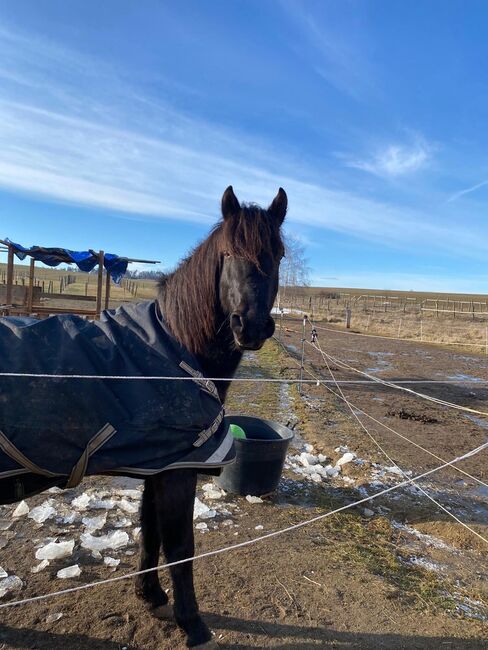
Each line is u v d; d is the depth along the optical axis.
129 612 2.74
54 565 3.12
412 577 3.39
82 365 2.07
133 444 2.06
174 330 2.45
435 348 19.25
